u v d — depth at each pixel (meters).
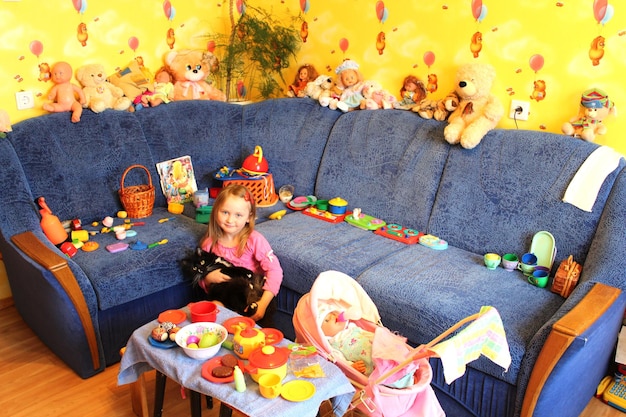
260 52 3.46
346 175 2.99
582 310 1.76
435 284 2.16
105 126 2.89
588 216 2.22
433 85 2.90
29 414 2.07
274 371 1.52
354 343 1.86
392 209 2.79
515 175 2.41
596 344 1.79
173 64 3.32
